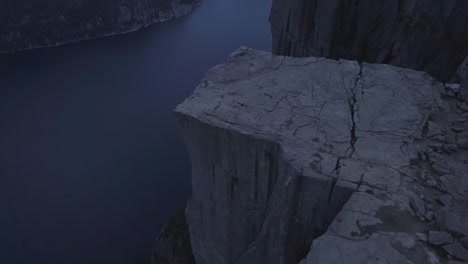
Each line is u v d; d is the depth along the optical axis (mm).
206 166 14578
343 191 10312
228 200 14930
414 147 11375
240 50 16641
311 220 11562
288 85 14188
